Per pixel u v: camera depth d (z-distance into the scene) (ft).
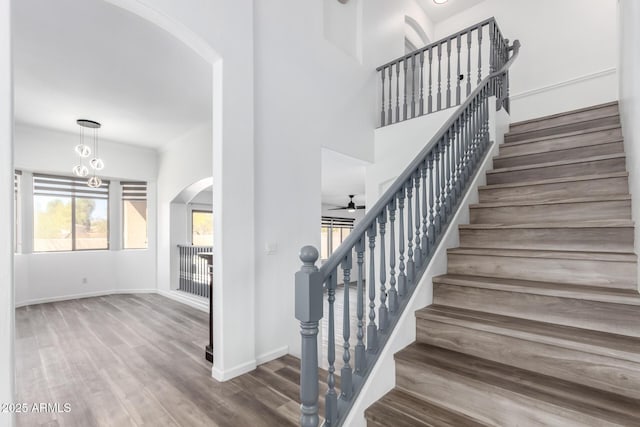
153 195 20.74
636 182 5.44
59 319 14.26
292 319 10.07
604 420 3.38
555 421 3.66
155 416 6.50
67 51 9.70
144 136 17.99
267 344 9.29
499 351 4.76
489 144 9.84
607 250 5.62
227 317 8.05
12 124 4.71
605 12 13.33
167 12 7.03
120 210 20.39
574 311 4.74
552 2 14.66
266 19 9.65
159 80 11.51
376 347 5.01
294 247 10.25
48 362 9.45
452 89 17.06
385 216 5.35
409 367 4.90
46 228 17.89
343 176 17.65
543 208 6.89
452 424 4.15
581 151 8.18
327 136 11.68
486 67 16.39
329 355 4.33
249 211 8.65
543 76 14.80
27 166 16.34
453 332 5.23
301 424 3.86
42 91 12.29
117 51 9.73
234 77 8.37
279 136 9.92
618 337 4.26
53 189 18.07
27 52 9.71
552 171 7.95
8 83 4.66
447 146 7.36
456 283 5.89
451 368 4.59
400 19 16.11
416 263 6.10
